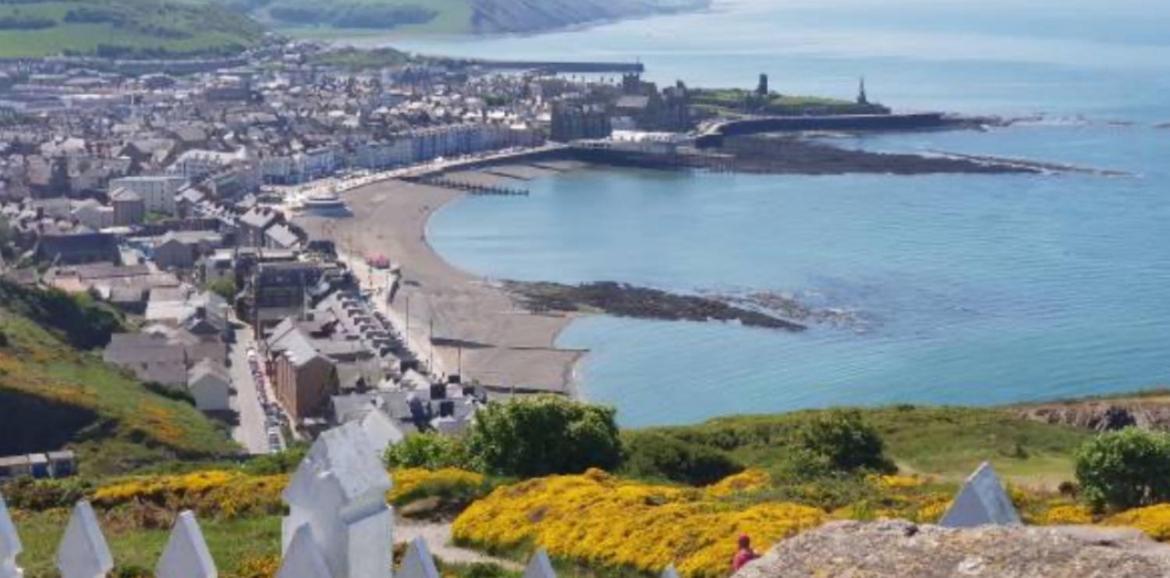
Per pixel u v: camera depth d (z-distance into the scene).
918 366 194.50
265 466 84.94
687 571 51.62
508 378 193.12
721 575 50.59
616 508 59.50
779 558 29.86
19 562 53.03
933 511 60.53
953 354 199.62
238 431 171.00
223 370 193.50
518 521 59.75
